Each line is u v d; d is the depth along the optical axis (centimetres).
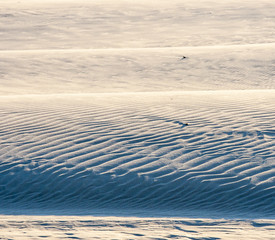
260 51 8844
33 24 13175
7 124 3875
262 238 1897
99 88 6981
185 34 11944
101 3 15900
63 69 8012
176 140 3491
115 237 1878
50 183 2970
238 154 3231
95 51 9156
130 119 3981
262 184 2842
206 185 2866
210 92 5388
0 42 11362
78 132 3669
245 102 4547
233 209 2609
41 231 1998
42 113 4188
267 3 15412
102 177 2994
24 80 7381
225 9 14725
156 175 2992
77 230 2023
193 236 1911
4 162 3194
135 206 2705
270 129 3659
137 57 8700
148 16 14038
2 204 2789
